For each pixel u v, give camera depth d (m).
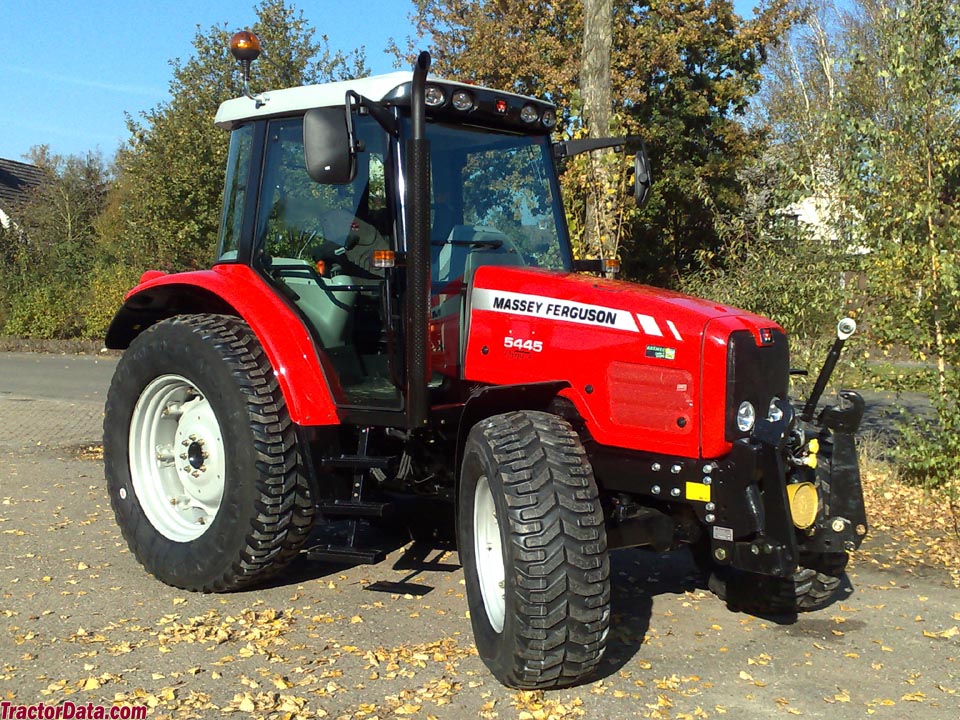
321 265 5.23
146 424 5.78
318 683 4.11
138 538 5.61
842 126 7.69
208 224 20.83
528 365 4.68
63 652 4.40
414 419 4.57
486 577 4.29
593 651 3.94
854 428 4.46
